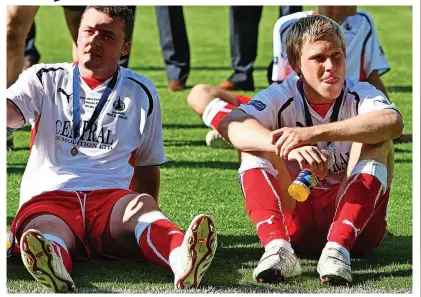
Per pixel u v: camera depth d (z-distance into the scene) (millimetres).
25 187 7844
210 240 6703
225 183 11016
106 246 7613
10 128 7887
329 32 7582
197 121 15484
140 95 7996
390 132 7406
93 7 7844
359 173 7328
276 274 7012
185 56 18969
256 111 7762
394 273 7441
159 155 8180
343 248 7090
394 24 28500
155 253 7125
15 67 11648
